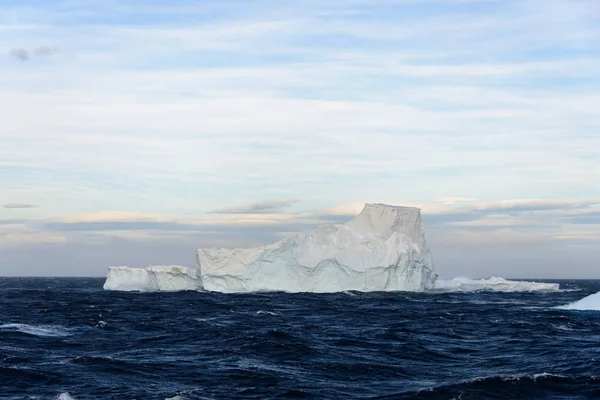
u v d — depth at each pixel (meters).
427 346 31.41
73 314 46.66
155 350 29.33
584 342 32.38
